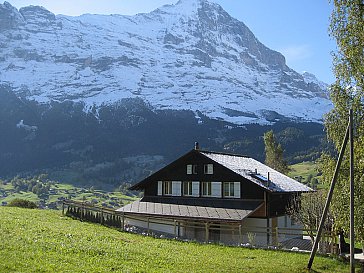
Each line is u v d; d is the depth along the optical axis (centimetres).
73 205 4519
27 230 2816
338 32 2766
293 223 5244
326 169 2828
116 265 2195
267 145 9062
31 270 1845
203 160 5156
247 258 2966
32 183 17638
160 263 2422
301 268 2688
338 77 2778
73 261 2138
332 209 2755
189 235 4694
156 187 5519
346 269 2812
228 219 4356
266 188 4606
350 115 2500
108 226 4094
